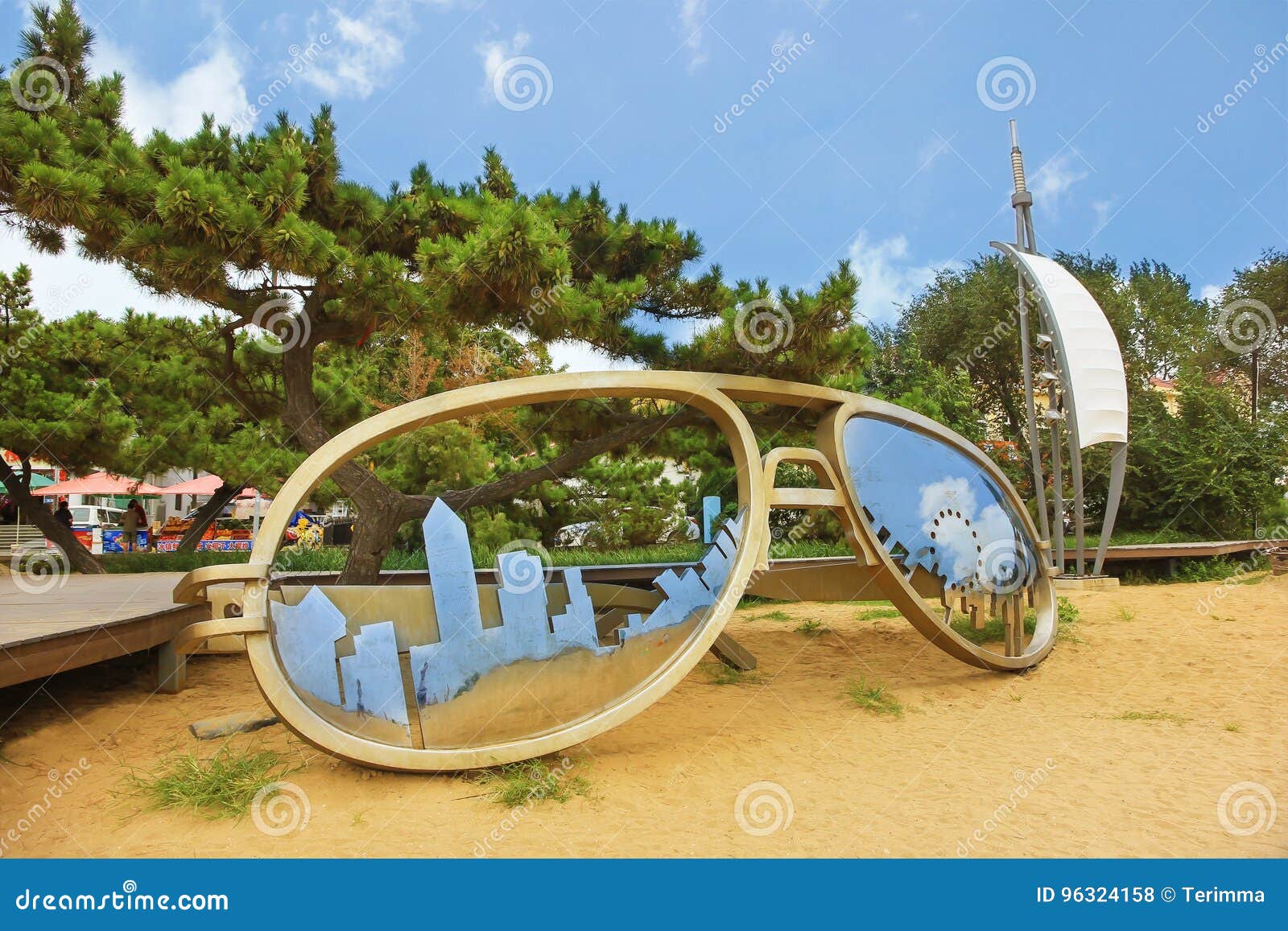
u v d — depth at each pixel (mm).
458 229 7156
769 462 5434
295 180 6031
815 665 7348
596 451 7898
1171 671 6594
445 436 13195
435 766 4129
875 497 6129
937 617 6125
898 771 4465
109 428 13352
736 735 5129
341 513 21828
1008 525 6926
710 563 5199
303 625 4176
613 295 6867
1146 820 3742
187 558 14375
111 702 5941
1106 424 10258
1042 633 7070
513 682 4484
